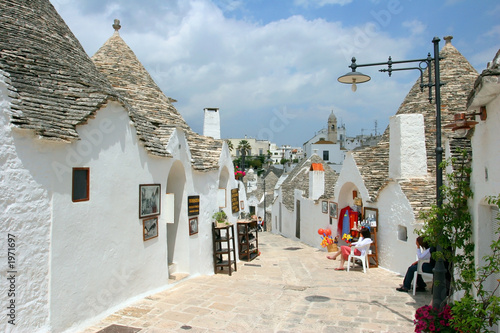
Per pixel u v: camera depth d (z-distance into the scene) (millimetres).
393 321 6207
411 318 6359
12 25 6684
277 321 6199
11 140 4801
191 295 7773
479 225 5172
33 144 5055
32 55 6387
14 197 4793
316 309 6895
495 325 4562
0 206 4633
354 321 6211
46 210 5203
